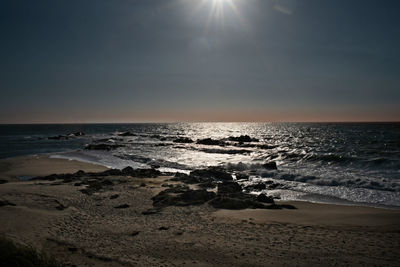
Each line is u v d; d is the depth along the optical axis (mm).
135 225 10516
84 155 37719
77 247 8242
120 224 10633
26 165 28031
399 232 9227
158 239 9016
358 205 13906
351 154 33750
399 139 57969
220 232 9656
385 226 9906
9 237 8547
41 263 6469
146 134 98312
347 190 16875
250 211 12477
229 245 8414
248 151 39469
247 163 27312
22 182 18672
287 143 55594
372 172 21828
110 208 12977
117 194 15523
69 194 15086
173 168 27766
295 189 17797
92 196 15070
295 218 11258
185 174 22172
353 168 24219
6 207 11617
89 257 7574
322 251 7812
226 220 11094
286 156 31734
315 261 7188
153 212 12281
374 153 34188
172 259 7453
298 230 9703
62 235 9266
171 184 18219
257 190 17781
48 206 12422
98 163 30562
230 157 34562
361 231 9453
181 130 139125
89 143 60156
